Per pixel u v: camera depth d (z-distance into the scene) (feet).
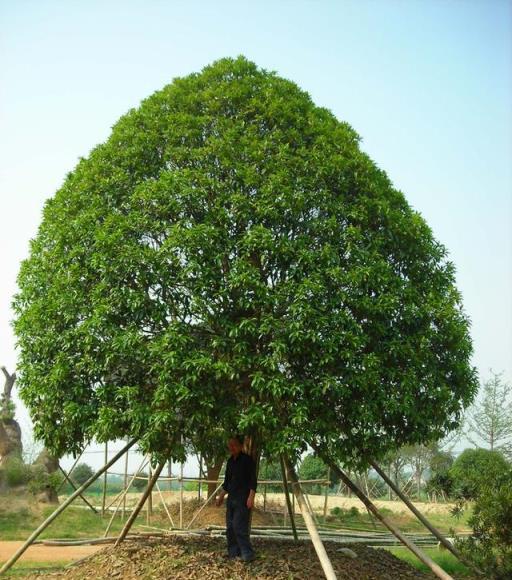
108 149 37.91
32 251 38.86
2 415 91.09
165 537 42.24
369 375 31.89
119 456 38.88
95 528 70.79
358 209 35.32
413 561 41.86
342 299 32.45
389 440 34.47
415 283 36.91
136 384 32.99
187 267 31.73
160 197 33.91
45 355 34.88
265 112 37.45
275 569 32.27
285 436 30.50
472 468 43.78
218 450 40.04
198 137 36.91
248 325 31.24
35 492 83.92
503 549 37.45
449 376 36.63
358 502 109.50
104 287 33.19
